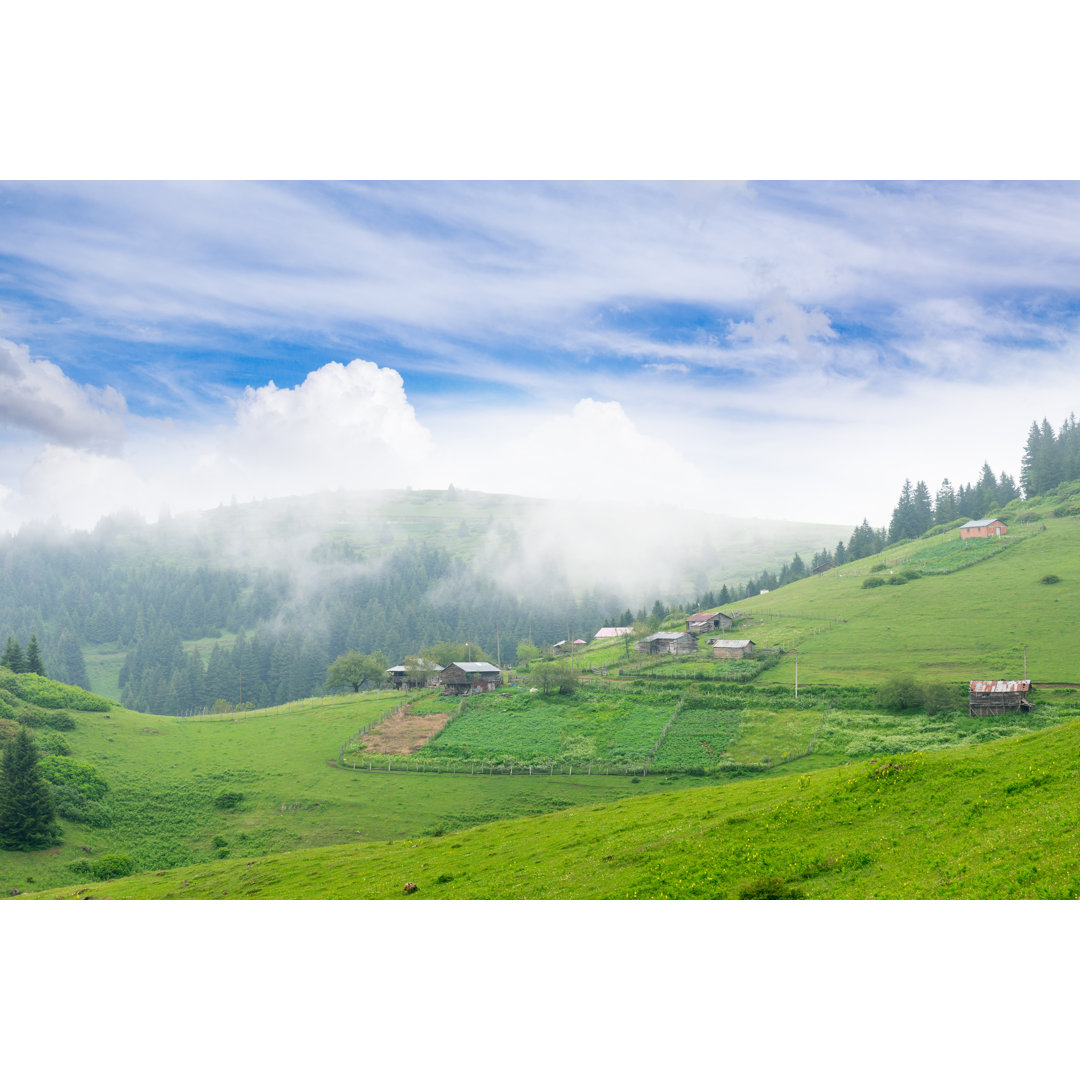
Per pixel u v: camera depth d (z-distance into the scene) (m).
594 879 43.78
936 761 45.91
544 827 60.88
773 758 116.19
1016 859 31.66
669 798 62.97
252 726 154.75
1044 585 190.62
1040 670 137.75
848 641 175.88
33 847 94.00
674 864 42.72
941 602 193.62
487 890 46.69
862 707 131.62
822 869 37.72
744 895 37.03
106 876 89.44
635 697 151.62
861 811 42.91
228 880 64.50
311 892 55.50
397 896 49.81
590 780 115.94
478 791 113.25
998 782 40.66
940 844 35.97
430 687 186.75
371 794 113.69
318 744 140.38
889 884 33.91
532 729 141.75
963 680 137.00
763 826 44.66
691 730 131.75
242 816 108.88
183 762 129.50
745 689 147.00
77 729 136.75
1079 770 39.00
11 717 132.00
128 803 111.25
